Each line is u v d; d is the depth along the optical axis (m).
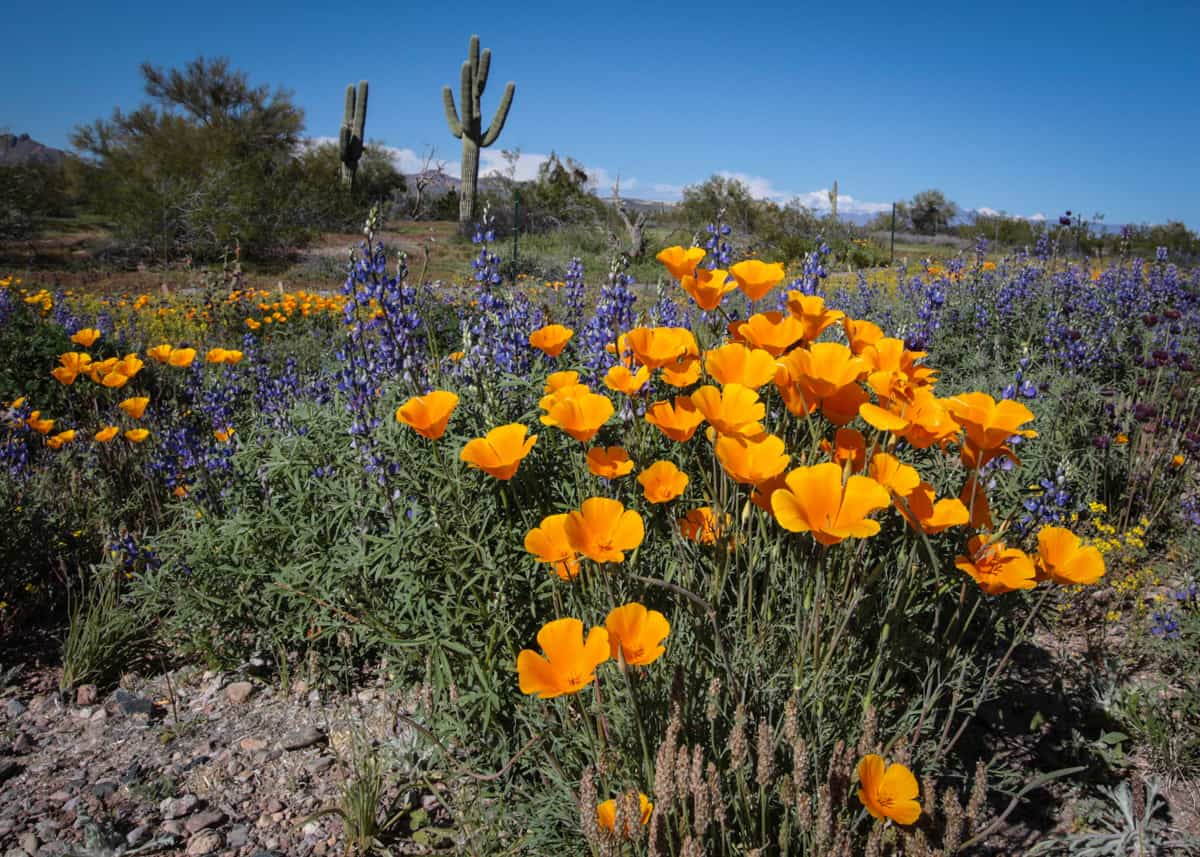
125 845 2.32
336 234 28.45
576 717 2.12
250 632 3.29
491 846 2.16
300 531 3.05
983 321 7.74
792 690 2.04
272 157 33.25
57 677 3.21
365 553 2.74
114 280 18.22
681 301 4.45
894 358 2.21
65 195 30.31
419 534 2.60
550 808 2.08
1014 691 2.92
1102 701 2.83
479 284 3.72
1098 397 5.36
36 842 2.33
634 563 2.37
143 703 2.99
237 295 10.66
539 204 31.19
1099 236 13.34
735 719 1.70
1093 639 3.31
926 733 2.23
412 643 2.45
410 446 2.83
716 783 1.58
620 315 3.27
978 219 24.94
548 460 2.81
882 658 2.22
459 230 28.31
